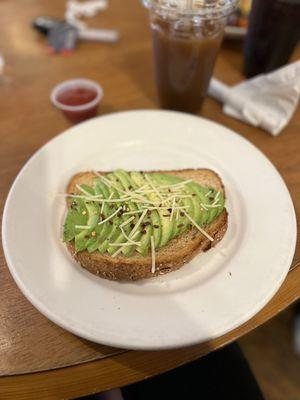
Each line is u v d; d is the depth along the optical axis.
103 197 0.26
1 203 0.28
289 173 0.31
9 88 0.39
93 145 0.32
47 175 0.29
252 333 0.51
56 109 0.37
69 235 0.24
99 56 0.43
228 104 0.36
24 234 0.25
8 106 0.37
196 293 0.22
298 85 0.32
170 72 0.33
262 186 0.28
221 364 0.32
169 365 0.21
